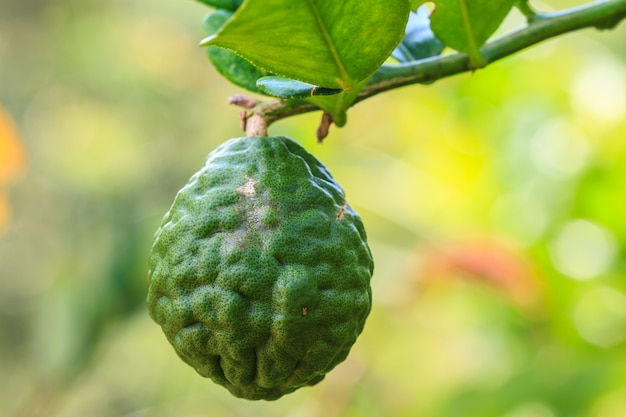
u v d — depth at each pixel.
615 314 4.65
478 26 2.09
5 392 8.34
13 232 8.43
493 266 4.70
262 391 2.04
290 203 1.92
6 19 9.01
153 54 8.41
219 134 8.34
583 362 4.24
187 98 8.49
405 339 6.05
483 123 5.38
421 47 2.34
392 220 5.93
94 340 5.27
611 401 4.50
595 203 4.60
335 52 1.70
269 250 1.87
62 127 8.76
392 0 1.63
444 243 5.06
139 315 5.96
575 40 5.50
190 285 1.90
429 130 5.68
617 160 4.62
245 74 2.15
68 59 8.82
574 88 5.17
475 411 4.34
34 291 8.49
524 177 4.98
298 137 5.79
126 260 5.29
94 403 8.02
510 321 5.12
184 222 1.93
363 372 5.70
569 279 4.62
